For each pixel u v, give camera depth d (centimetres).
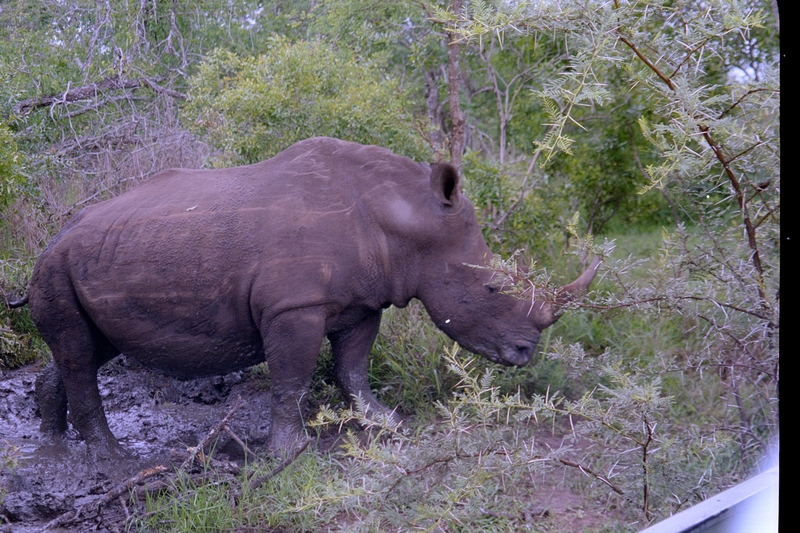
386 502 365
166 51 1037
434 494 353
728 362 442
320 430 503
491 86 1062
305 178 474
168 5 1100
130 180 839
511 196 728
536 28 340
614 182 821
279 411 468
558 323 634
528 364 568
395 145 710
